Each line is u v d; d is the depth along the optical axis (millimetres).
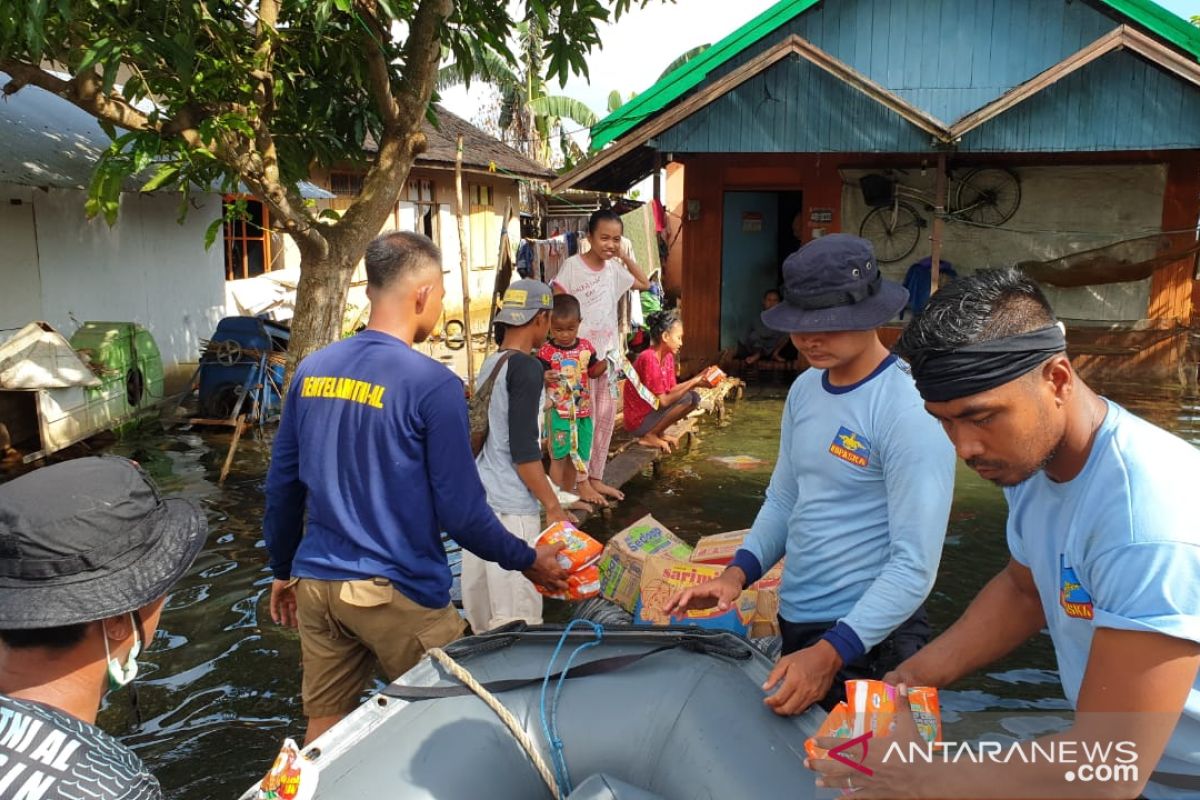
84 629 1445
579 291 5871
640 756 2133
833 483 2426
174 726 3627
